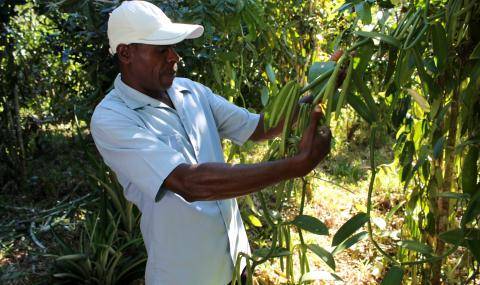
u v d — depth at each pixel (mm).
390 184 3068
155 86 1267
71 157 3877
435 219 1539
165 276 1358
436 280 1566
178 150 1297
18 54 3484
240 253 1282
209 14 1785
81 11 2008
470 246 1103
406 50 1026
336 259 2480
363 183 3365
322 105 1046
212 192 1086
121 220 2551
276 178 1033
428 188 1513
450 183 1466
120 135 1194
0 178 3445
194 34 1308
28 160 3822
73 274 2297
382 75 1747
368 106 1058
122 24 1212
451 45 1188
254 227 2619
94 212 2592
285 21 2381
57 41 2932
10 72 3256
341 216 2938
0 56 3213
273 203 3072
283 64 2432
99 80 2348
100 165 2488
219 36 2076
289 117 1086
